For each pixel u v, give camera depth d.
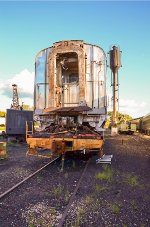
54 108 10.48
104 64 11.24
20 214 4.93
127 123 56.25
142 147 19.48
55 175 8.50
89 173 8.84
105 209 5.26
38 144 10.29
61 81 11.85
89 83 11.09
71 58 11.83
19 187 6.84
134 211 5.17
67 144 9.91
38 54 11.80
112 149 17.58
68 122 11.01
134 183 7.36
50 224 4.45
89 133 10.34
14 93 36.78
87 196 6.02
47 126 11.30
